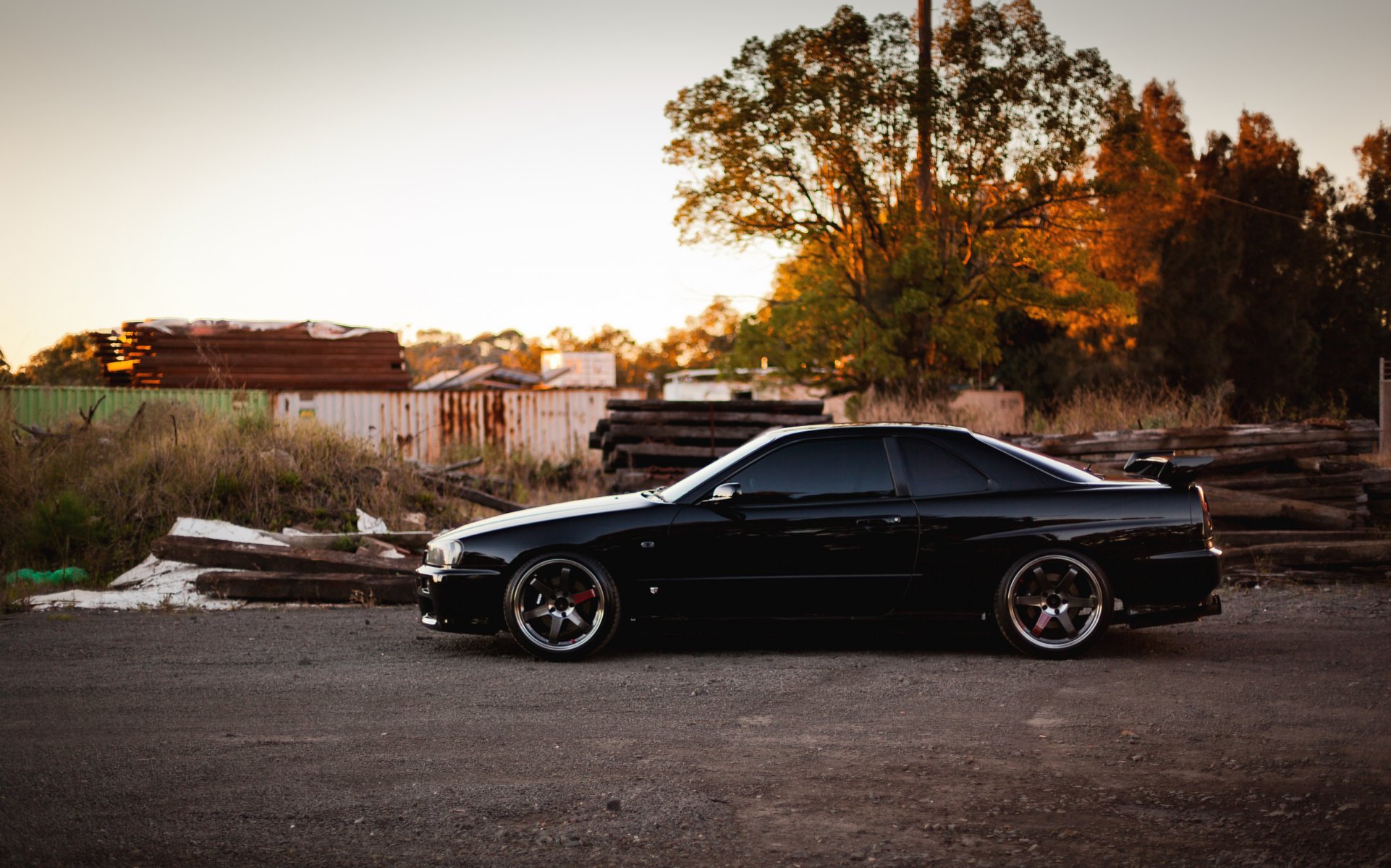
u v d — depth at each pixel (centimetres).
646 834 354
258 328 2888
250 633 754
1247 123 3809
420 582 677
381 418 2788
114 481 1167
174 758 441
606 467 1606
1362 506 1153
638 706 527
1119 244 3158
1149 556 634
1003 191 2562
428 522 1284
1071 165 2506
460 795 393
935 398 2305
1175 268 3309
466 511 1352
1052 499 642
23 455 1203
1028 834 352
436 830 358
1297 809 373
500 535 654
